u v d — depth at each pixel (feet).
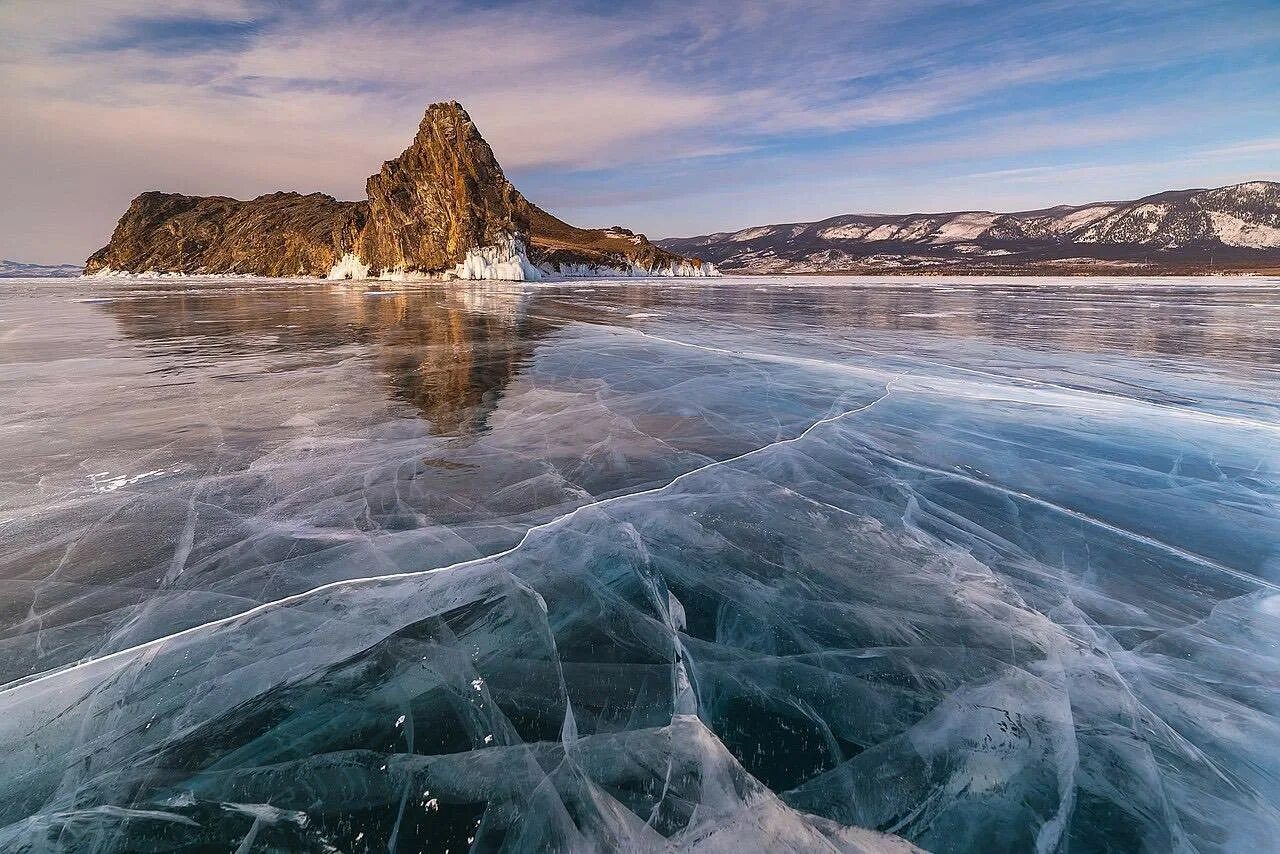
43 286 130.52
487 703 7.16
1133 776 6.25
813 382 26.14
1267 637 8.66
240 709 7.04
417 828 5.60
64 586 9.56
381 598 9.32
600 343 38.11
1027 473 15.25
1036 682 7.66
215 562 10.34
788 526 12.05
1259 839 5.60
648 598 9.46
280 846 5.41
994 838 5.55
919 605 9.40
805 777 6.19
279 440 17.28
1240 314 58.65
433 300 80.12
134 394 22.77
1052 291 106.32
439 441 17.34
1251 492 14.10
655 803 5.88
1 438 17.16
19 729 6.70
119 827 5.58
